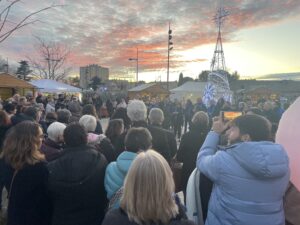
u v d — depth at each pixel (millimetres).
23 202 3057
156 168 1812
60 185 2938
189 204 2941
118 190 2725
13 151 3078
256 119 2539
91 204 3018
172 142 4688
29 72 49688
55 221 3006
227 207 2393
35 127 3209
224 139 2881
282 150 2346
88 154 3100
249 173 2326
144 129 3207
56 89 26953
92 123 4730
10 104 7602
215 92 23844
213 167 2479
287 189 2521
